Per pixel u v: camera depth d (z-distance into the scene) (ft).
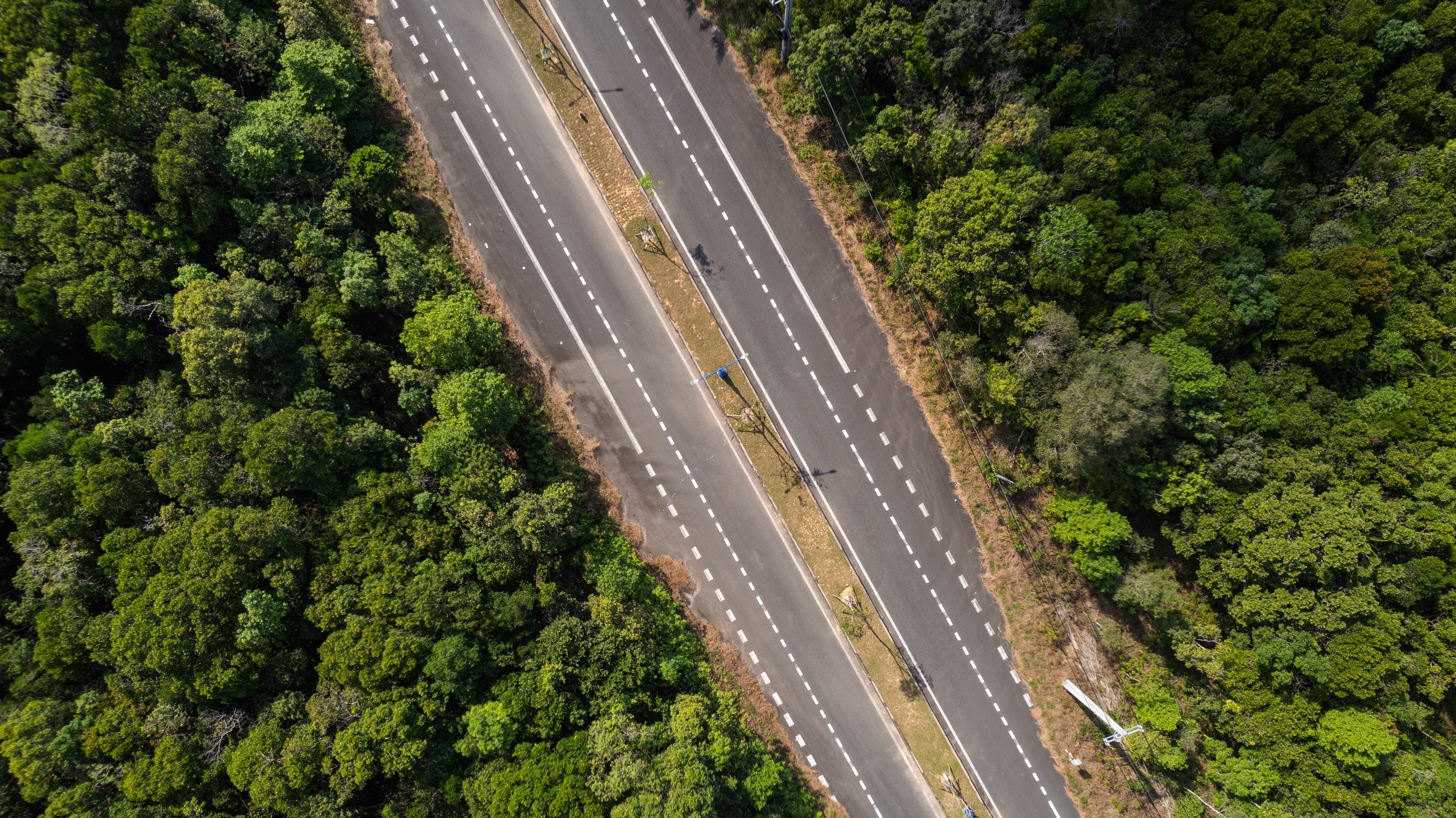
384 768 129.80
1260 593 149.79
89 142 134.72
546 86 169.89
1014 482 169.68
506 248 169.68
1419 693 148.66
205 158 140.87
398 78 168.66
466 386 144.15
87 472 128.57
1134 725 167.94
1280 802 153.38
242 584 130.31
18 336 132.36
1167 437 151.74
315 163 152.25
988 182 144.66
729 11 167.73
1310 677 148.77
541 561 153.69
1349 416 147.43
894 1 152.25
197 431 135.13
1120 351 148.15
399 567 136.77
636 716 153.89
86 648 129.90
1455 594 143.13
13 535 130.11
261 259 148.15
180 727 129.39
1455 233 146.10
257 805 127.44
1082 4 144.87
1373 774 145.69
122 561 129.80
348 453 141.90
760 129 169.89
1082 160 144.36
